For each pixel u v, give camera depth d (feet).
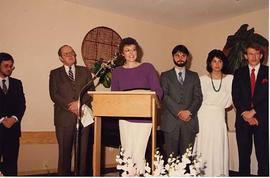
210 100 10.71
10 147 10.76
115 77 8.71
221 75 11.02
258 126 10.22
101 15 15.66
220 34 16.94
